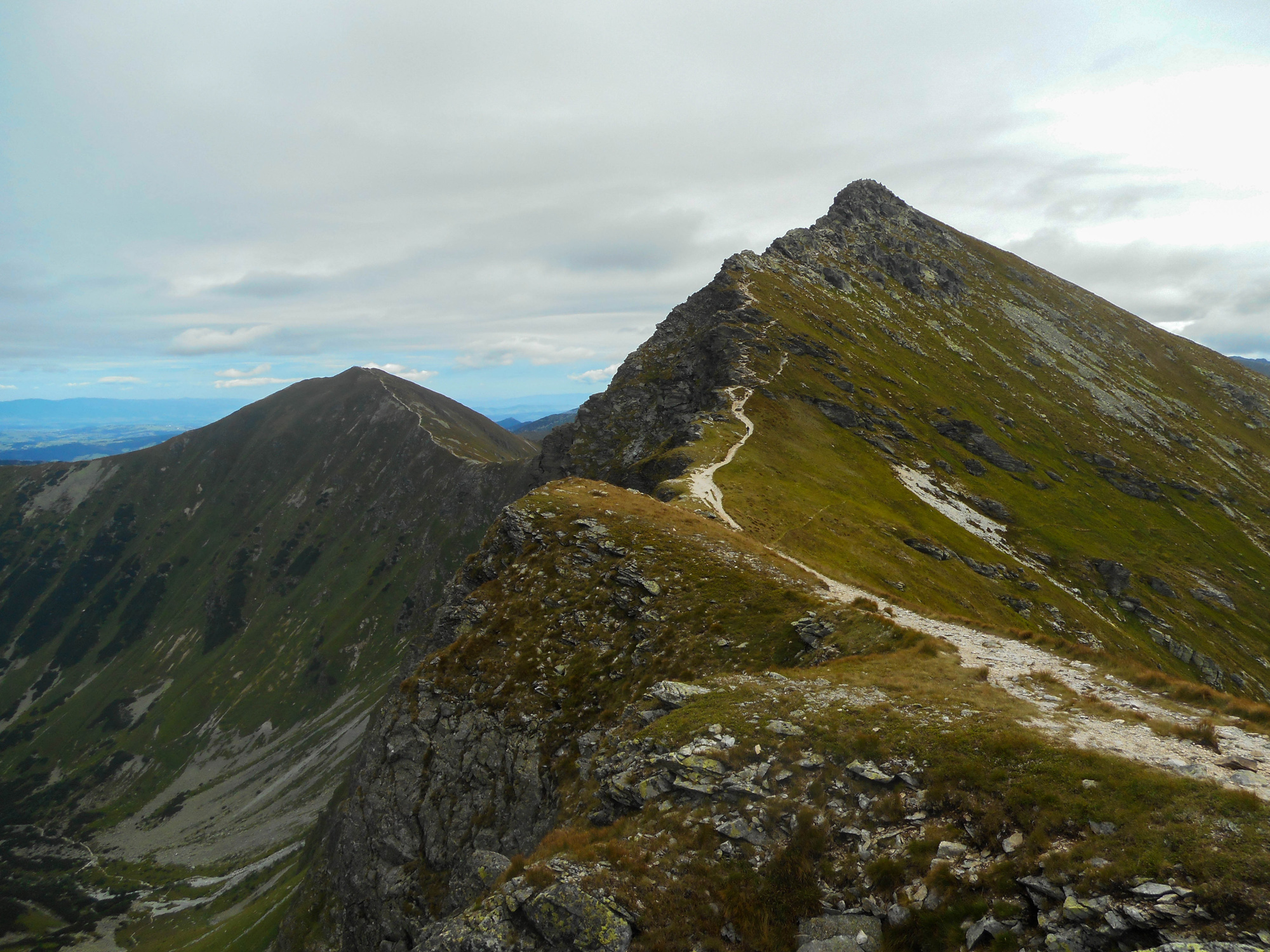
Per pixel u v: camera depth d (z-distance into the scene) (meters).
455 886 33.09
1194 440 194.25
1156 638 109.56
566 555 47.47
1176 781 15.12
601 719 33.81
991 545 112.62
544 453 169.38
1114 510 148.38
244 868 154.25
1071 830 14.80
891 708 21.72
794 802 18.47
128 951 131.38
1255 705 20.62
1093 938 12.42
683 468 91.00
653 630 37.69
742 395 127.38
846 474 109.31
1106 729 19.30
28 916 158.25
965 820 16.17
